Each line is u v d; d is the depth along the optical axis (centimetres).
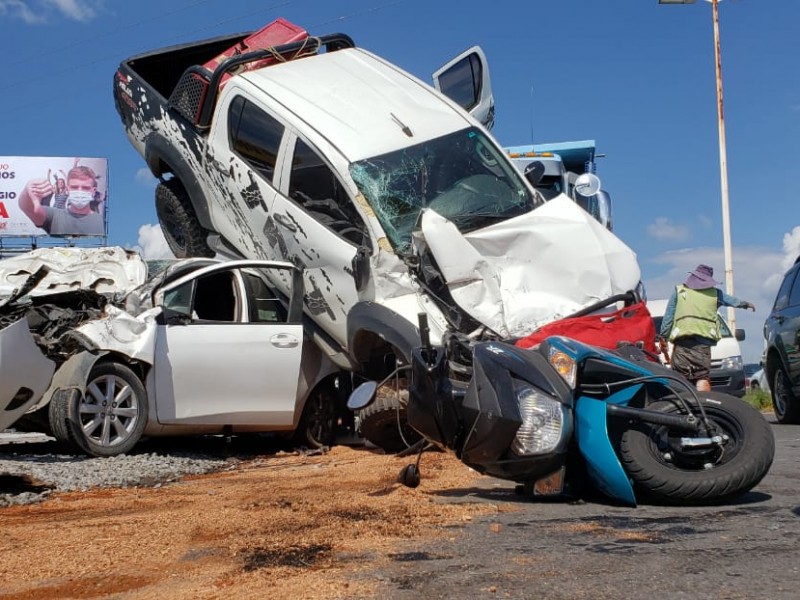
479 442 536
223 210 1083
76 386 842
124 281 998
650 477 505
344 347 970
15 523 557
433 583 363
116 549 455
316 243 935
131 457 851
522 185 956
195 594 360
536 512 512
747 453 504
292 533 473
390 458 860
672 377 521
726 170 2700
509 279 840
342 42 1181
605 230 896
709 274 1096
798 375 1213
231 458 946
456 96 1177
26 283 869
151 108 1166
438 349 578
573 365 528
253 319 985
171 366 907
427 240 823
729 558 387
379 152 919
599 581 357
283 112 973
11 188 4769
